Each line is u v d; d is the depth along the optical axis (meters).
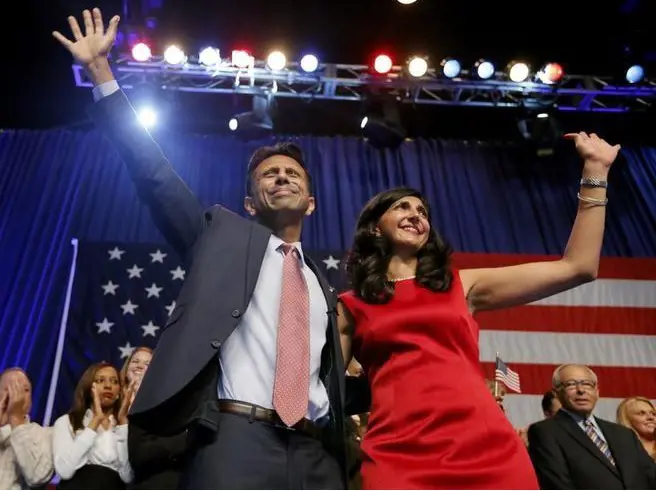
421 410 1.88
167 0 6.45
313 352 1.86
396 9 6.67
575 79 6.95
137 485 3.04
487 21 6.80
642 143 7.54
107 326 5.44
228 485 1.59
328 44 6.93
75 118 7.34
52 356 5.40
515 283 2.20
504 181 7.07
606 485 3.27
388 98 6.65
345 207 6.61
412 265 2.28
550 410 4.29
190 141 7.11
